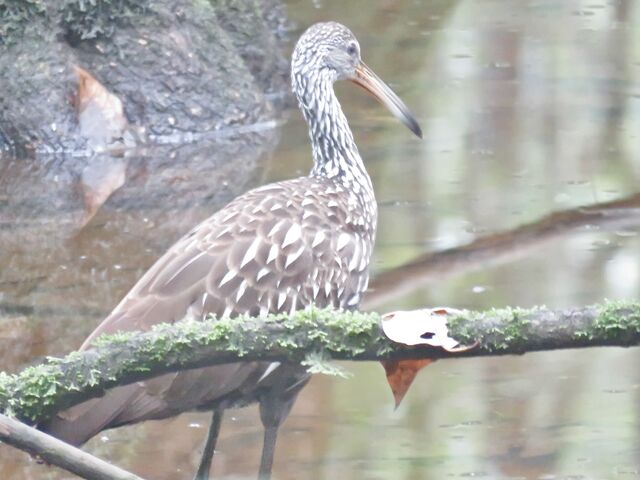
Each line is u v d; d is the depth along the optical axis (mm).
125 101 17609
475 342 6133
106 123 17297
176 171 16047
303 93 10789
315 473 9102
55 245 13391
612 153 16172
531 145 16516
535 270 12672
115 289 12195
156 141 17469
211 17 18297
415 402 10211
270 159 16391
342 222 9516
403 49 20703
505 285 12336
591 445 9445
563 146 16438
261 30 19219
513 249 13195
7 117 17219
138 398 7855
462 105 18156
